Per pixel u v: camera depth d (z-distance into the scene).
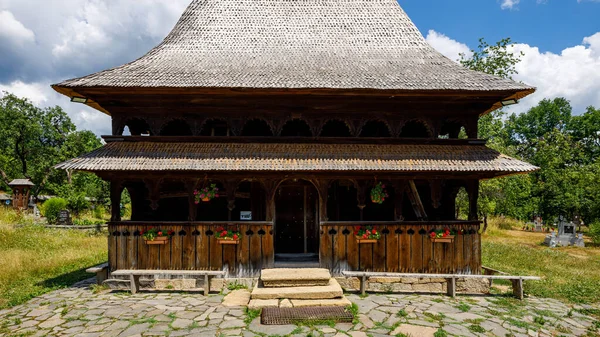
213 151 9.30
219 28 11.80
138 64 10.12
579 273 12.25
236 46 11.32
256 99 9.64
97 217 31.84
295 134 11.48
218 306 7.74
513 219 33.56
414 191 10.53
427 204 11.50
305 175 9.43
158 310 7.46
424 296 8.77
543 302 8.66
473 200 9.62
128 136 9.50
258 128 11.48
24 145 44.56
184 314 7.22
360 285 8.90
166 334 6.20
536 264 13.62
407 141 9.75
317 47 11.45
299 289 8.11
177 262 9.27
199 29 11.73
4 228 17.75
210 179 9.35
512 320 7.14
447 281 8.98
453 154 9.46
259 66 10.26
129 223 9.33
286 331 6.33
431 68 10.35
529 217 33.47
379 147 9.64
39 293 8.72
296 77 9.43
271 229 9.38
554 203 26.78
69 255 13.77
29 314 7.27
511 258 14.77
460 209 24.03
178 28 11.88
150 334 6.20
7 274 10.49
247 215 11.26
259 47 11.34
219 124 11.33
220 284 9.17
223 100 9.64
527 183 29.12
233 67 10.12
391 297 8.59
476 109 9.93
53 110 47.84
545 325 7.06
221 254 9.30
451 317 7.21
